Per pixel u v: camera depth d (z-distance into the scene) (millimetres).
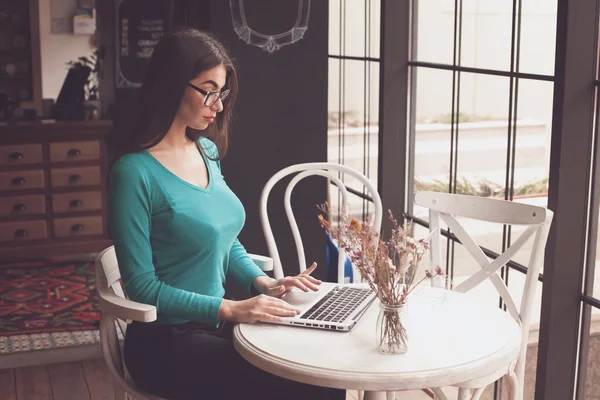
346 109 3949
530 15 2686
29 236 5738
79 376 3684
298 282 2189
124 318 2000
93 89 5938
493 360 1787
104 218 5895
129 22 5934
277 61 3215
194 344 2117
